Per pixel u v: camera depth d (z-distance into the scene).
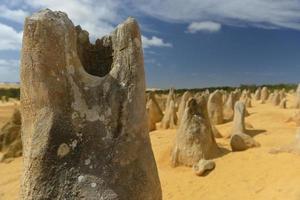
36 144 4.03
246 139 12.85
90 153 4.08
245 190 9.83
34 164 4.00
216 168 11.52
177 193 10.61
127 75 4.25
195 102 12.68
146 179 4.23
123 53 4.29
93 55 4.84
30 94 4.15
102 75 4.75
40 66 4.05
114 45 4.38
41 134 4.05
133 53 4.27
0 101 51.28
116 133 4.18
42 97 4.09
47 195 3.95
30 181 4.00
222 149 12.98
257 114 24.16
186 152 12.32
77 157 4.05
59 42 4.09
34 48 4.05
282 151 11.63
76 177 3.99
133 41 4.28
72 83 4.18
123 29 4.30
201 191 10.46
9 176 13.01
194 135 12.31
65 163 4.01
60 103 4.11
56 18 4.11
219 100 21.05
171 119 21.23
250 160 11.57
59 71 4.11
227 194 9.94
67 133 4.08
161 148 15.02
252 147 12.75
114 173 4.06
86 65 4.80
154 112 22.61
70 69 4.18
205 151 12.24
